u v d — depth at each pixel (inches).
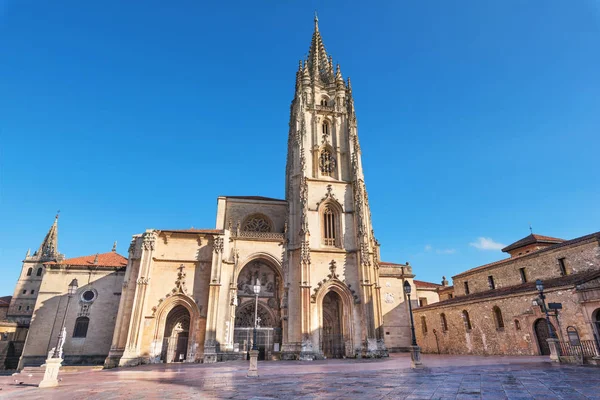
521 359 1249.4
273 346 1975.9
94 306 2070.6
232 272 1964.8
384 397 501.4
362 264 2016.5
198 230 2119.8
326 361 1621.6
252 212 2372.0
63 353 1953.7
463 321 1921.8
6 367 2331.4
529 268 1872.5
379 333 1925.4
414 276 2541.8
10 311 3535.9
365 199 2304.4
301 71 2741.1
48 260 3969.0
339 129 2498.8
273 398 524.4
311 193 2224.4
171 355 1884.8
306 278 1934.1
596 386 556.7
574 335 1296.8
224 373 1063.0
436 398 480.1
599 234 1536.7
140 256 1929.1
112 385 816.9
